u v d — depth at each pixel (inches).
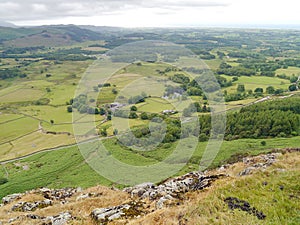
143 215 387.2
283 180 434.6
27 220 426.0
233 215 344.5
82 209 462.9
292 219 339.9
